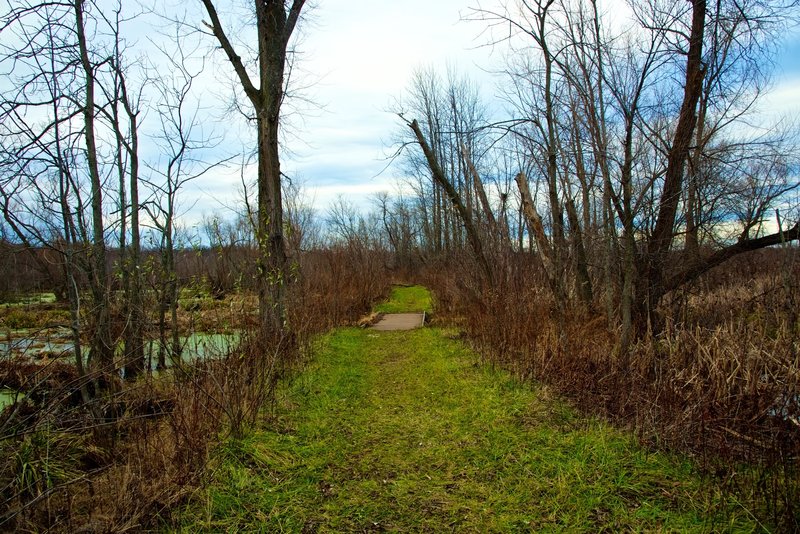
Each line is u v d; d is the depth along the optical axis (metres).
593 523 3.31
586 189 8.55
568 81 7.31
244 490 3.85
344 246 19.80
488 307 8.41
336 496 3.88
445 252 21.19
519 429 4.90
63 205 5.03
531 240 10.15
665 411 4.54
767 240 7.24
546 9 8.10
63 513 3.45
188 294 6.91
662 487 3.67
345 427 5.35
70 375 5.64
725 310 8.61
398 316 14.70
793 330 6.56
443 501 3.76
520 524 3.40
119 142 6.81
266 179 8.55
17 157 4.44
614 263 8.18
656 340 7.04
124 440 4.69
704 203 7.54
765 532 3.08
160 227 6.78
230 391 5.08
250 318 7.32
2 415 3.78
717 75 6.87
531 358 6.52
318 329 9.83
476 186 11.31
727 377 5.12
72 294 4.98
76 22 6.07
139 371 5.92
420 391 6.63
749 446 3.89
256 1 8.50
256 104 8.66
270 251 8.37
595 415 5.03
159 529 3.32
